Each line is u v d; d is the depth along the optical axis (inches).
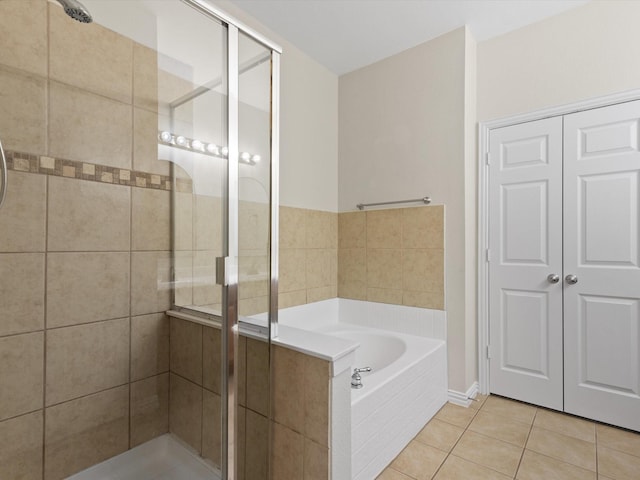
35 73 46.5
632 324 75.7
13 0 44.9
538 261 87.4
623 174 76.7
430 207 94.7
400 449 69.1
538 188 87.4
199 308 52.9
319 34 93.7
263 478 56.5
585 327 81.2
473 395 92.7
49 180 47.9
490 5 81.6
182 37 52.7
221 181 52.4
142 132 53.6
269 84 59.9
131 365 54.0
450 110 91.6
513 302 90.8
